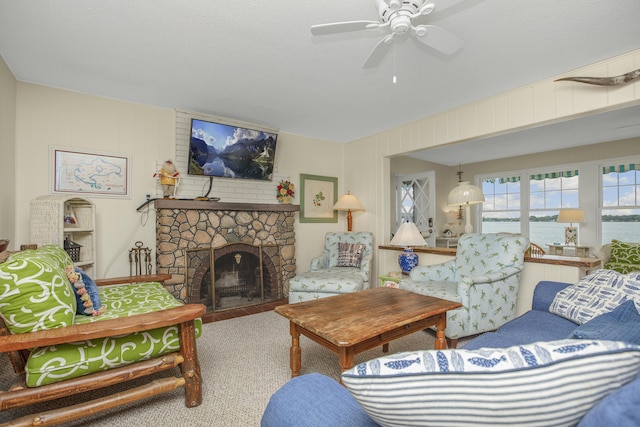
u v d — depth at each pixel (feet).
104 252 10.64
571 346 2.07
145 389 5.43
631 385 1.82
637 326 4.18
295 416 2.88
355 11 6.29
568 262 8.86
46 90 9.73
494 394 1.98
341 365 5.51
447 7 5.31
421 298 7.67
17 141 9.26
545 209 19.72
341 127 14.24
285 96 10.69
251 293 13.26
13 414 5.68
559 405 1.92
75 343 5.10
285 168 15.02
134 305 6.85
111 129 10.80
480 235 10.43
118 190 10.93
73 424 5.34
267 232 13.71
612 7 6.12
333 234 14.64
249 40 7.32
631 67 7.77
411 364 2.22
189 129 12.23
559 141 17.01
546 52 7.81
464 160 22.44
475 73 8.93
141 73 9.00
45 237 8.50
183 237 11.48
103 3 6.01
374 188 15.37
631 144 16.30
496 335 5.75
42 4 6.03
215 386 6.61
